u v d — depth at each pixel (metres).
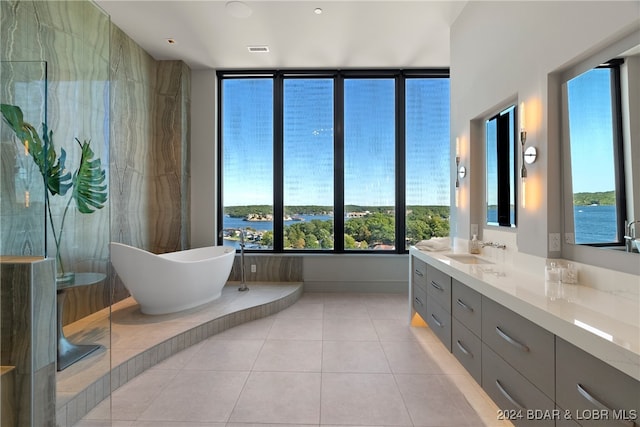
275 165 4.67
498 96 2.46
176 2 3.03
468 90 2.98
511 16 2.27
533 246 2.02
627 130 1.45
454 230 3.31
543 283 1.75
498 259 2.54
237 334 3.06
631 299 1.41
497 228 2.62
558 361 1.22
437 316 2.60
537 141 1.99
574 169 1.78
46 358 1.47
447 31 3.51
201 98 4.59
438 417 1.83
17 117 1.95
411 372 2.34
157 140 4.32
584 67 1.70
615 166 1.51
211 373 2.32
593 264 1.65
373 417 1.82
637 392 0.91
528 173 2.08
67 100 2.55
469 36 2.97
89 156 2.69
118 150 3.57
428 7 3.07
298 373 2.32
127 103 3.72
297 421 1.79
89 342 2.20
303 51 4.00
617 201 1.50
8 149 1.91
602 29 1.52
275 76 4.63
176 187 4.33
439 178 4.62
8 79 1.94
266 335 3.04
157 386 2.15
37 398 1.42
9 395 1.40
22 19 2.29
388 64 4.38
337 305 3.97
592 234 1.65
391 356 2.59
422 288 2.99
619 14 1.44
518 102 2.20
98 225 2.80
